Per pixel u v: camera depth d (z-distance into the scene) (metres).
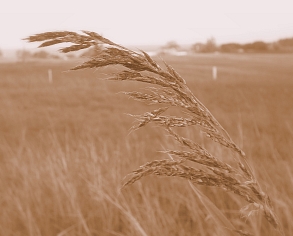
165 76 0.83
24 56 73.00
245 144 7.34
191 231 3.39
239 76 47.72
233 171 0.90
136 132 10.45
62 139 8.94
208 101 22.44
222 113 16.02
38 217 4.04
